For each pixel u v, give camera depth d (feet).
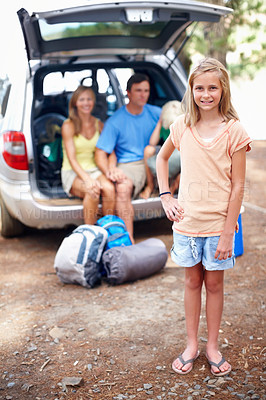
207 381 7.75
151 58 15.30
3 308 10.69
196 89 7.11
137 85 13.52
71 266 11.45
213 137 7.24
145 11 11.91
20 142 12.74
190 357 8.12
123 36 14.19
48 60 14.40
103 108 16.28
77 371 8.15
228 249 7.41
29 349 8.89
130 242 12.47
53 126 14.83
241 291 11.10
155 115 14.52
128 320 9.87
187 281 8.07
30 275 12.67
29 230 16.58
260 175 23.27
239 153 7.16
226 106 7.27
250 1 18.79
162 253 12.20
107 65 15.02
